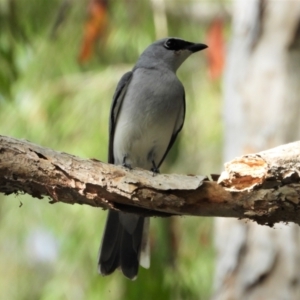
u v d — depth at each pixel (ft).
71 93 39.96
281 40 32.78
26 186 21.81
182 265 36.96
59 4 44.96
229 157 32.96
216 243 32.60
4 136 21.68
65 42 42.63
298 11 32.78
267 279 30.32
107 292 35.73
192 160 39.99
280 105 32.01
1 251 40.50
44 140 38.52
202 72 42.86
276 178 20.24
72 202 22.22
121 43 42.93
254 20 33.65
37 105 39.45
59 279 36.60
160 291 35.76
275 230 30.60
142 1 42.80
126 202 21.84
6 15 43.39
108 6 43.50
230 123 33.27
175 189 21.29
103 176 21.63
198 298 36.70
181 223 37.93
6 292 41.32
